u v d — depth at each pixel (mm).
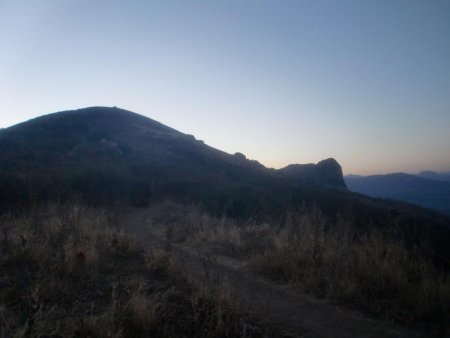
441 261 9031
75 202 16172
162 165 42500
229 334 5559
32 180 21125
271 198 26344
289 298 7535
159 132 63219
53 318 5656
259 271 9227
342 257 9023
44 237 9703
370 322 6465
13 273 7320
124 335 5254
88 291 6922
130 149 51844
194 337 5465
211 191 28406
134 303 5895
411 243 9562
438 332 6078
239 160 59906
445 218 30531
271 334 5762
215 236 13125
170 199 29094
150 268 8688
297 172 73875
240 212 23156
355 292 7520
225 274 9094
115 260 9352
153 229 16609
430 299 6938
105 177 29812
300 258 9453
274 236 11891
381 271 7906
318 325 6305
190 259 10523
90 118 63719
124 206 24781
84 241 9742
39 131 50125
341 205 26547
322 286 8031
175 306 6355
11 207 15336
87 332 5270
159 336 5391
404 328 6242
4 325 5148
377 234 9820
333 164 75438
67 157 40094
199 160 51781
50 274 7305
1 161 33344
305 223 11336
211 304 6336
